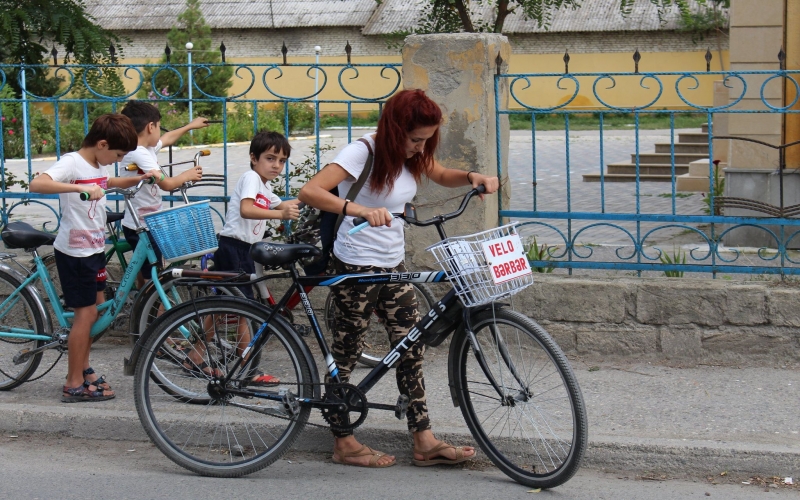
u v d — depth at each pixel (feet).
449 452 14.12
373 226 12.31
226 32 118.42
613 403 16.15
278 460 14.76
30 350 16.88
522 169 52.80
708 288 18.16
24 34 30.91
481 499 12.96
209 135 68.95
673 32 98.73
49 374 18.29
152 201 17.99
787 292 17.81
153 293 16.38
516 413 13.79
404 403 13.60
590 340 18.86
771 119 27.81
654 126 86.89
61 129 63.41
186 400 14.94
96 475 14.05
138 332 16.52
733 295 18.06
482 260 12.40
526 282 12.80
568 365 12.66
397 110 12.76
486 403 13.94
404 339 13.52
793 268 18.31
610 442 14.24
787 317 17.88
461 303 13.00
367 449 14.47
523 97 106.32
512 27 104.32
